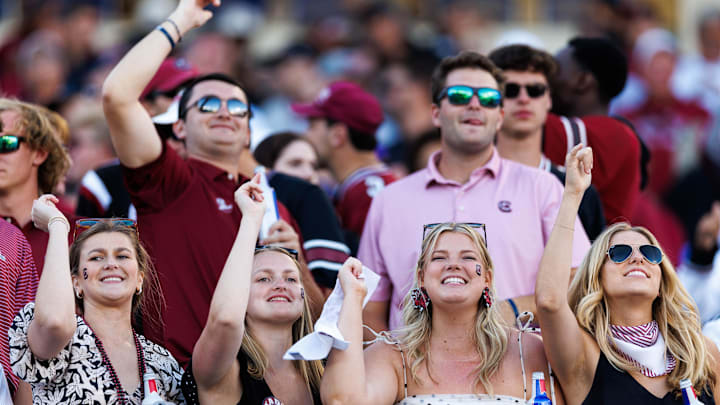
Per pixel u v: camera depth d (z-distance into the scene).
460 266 19.50
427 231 20.08
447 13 46.59
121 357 19.08
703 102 42.56
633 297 19.73
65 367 18.48
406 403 19.16
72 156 32.38
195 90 23.11
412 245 22.28
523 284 21.83
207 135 22.59
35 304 18.06
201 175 22.42
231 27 45.62
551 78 25.48
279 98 42.41
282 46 45.72
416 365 19.47
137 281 19.91
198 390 18.81
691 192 40.16
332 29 45.12
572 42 27.67
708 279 30.05
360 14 45.09
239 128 22.84
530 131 24.89
